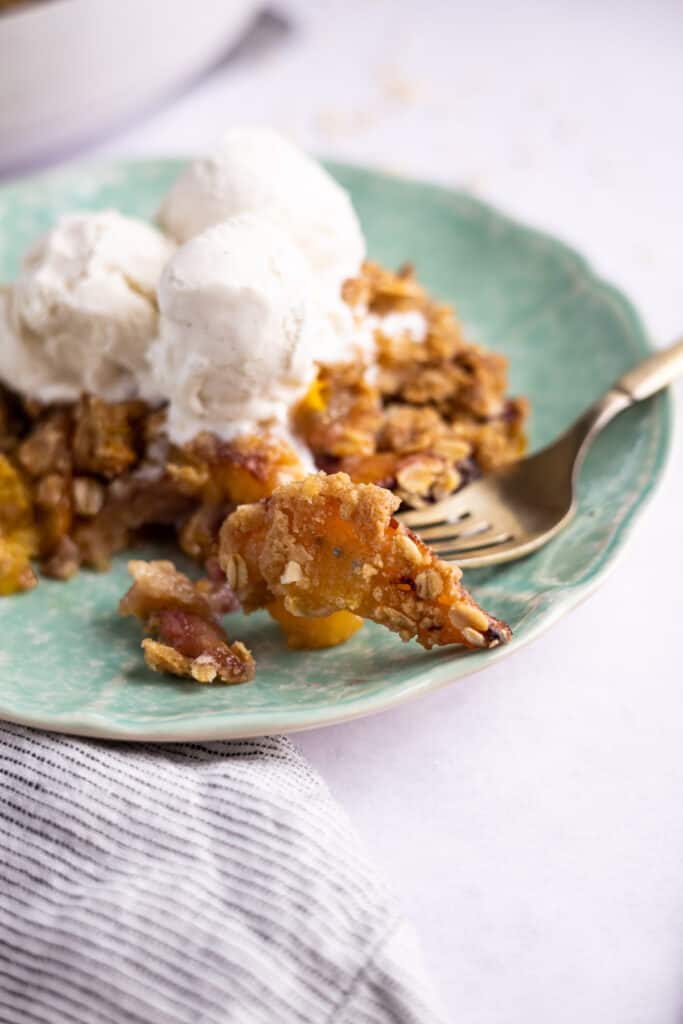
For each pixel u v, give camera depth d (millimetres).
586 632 476
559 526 477
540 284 573
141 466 503
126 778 424
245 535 451
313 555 439
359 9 783
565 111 715
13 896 411
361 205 606
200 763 432
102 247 497
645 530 508
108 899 403
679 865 424
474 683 461
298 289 480
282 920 400
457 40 762
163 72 649
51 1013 394
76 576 498
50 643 471
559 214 652
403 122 709
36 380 512
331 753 447
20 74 604
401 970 393
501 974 406
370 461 497
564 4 786
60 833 418
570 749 447
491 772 442
